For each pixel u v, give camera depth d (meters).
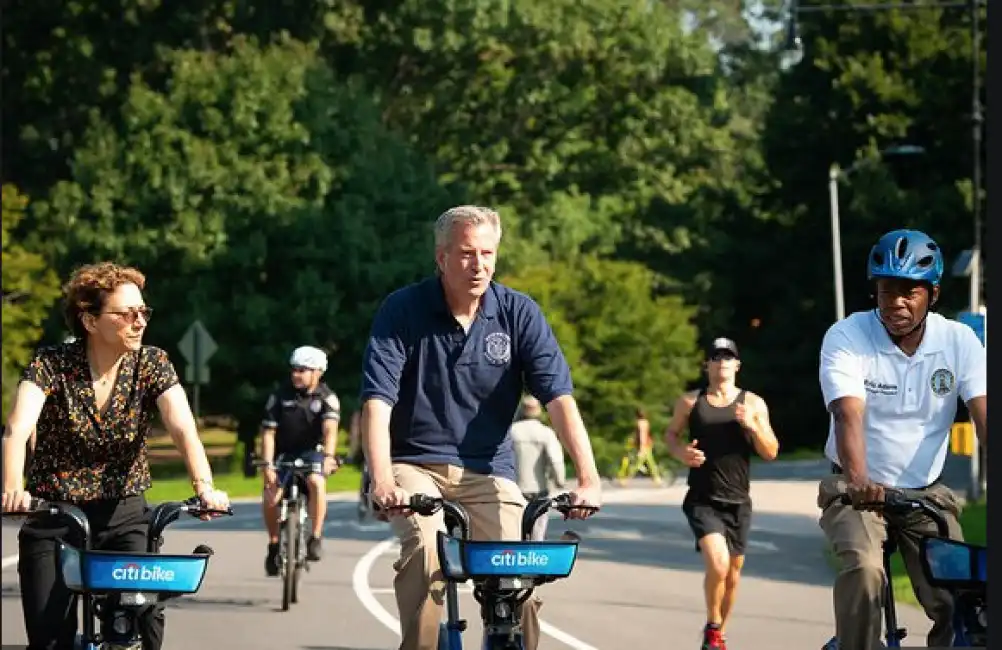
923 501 11.77
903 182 106.00
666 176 116.12
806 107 107.12
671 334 78.25
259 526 47.66
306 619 25.48
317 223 89.06
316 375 28.00
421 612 12.44
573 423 12.61
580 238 106.75
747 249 113.62
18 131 101.75
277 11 103.25
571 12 107.25
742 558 21.44
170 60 97.00
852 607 12.30
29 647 12.42
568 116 109.75
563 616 26.44
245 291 89.56
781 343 111.94
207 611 26.47
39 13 100.56
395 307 12.79
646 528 48.03
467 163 108.56
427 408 12.85
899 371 12.67
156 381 12.42
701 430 21.30
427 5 102.62
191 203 88.25
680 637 23.88
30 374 12.27
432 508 11.84
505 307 12.86
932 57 102.44
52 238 88.94
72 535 12.41
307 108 90.44
